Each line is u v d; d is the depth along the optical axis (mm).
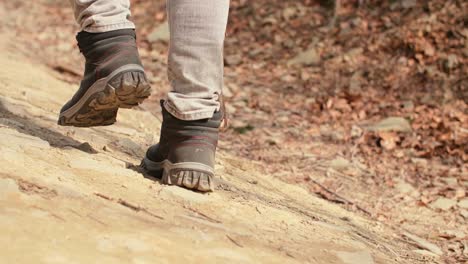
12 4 10234
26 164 2877
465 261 3412
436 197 4332
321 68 7309
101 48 2932
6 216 2619
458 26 7430
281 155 4844
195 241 2725
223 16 2932
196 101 2951
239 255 2719
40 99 4148
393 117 5949
